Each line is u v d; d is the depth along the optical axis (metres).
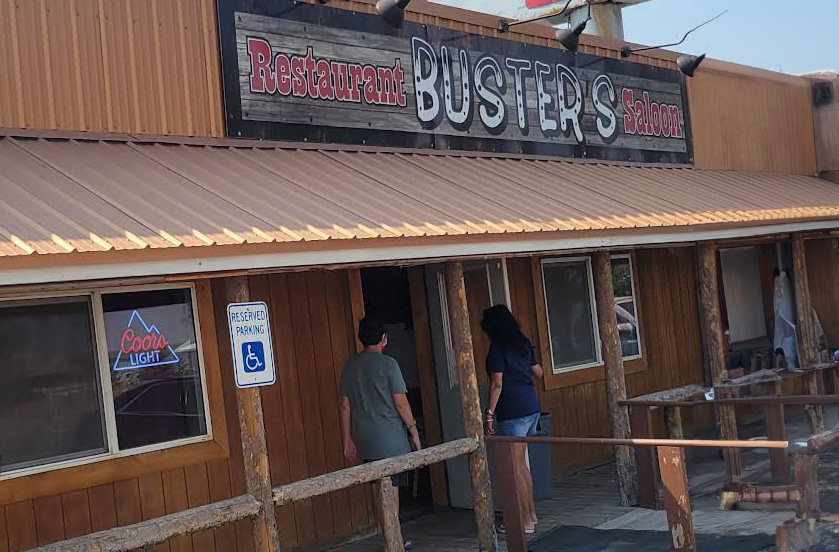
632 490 8.95
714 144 13.12
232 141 7.69
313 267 6.21
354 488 8.41
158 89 7.32
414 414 10.39
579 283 11.21
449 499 9.39
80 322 6.79
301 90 8.20
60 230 5.15
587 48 11.25
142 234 5.36
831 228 11.70
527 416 8.31
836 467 9.14
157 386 7.13
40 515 6.41
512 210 7.88
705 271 10.30
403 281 10.34
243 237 5.66
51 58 6.74
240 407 6.14
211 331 7.45
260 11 7.96
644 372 11.93
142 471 6.91
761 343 14.11
